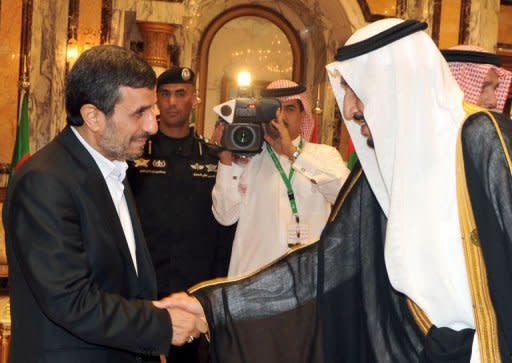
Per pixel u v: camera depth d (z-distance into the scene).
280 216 4.02
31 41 7.41
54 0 7.46
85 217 2.26
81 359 2.25
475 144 2.09
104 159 2.41
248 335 2.50
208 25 8.70
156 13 7.42
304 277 2.56
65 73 7.50
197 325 2.41
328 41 8.60
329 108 8.62
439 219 2.14
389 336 2.34
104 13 7.52
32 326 2.26
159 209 4.25
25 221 2.19
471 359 2.12
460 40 8.27
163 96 4.32
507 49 8.70
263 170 4.10
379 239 2.44
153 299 2.52
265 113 4.00
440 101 2.17
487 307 2.07
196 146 4.40
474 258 2.07
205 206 4.31
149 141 4.33
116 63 2.31
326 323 2.50
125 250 2.36
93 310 2.17
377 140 2.22
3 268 6.58
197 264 4.27
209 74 8.77
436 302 2.15
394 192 2.16
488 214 2.05
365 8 8.09
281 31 8.90
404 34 2.21
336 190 3.96
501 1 8.68
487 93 3.03
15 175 2.30
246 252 4.04
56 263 2.16
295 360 2.48
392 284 2.17
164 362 2.84
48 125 7.48
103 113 2.31
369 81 2.24
